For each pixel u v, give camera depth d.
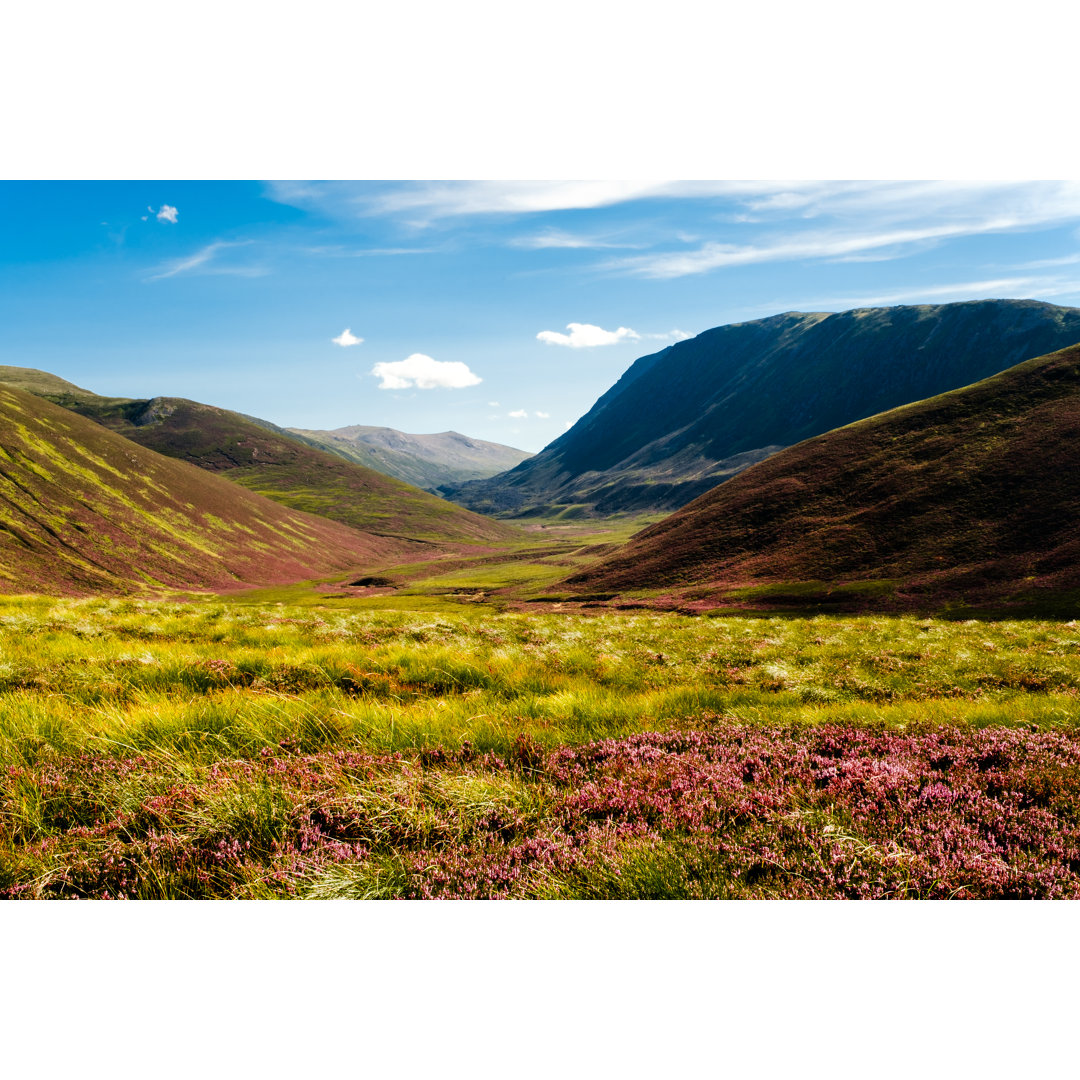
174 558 159.75
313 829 5.52
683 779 6.70
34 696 8.17
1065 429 115.31
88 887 5.03
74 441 183.38
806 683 11.91
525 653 14.30
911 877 5.30
